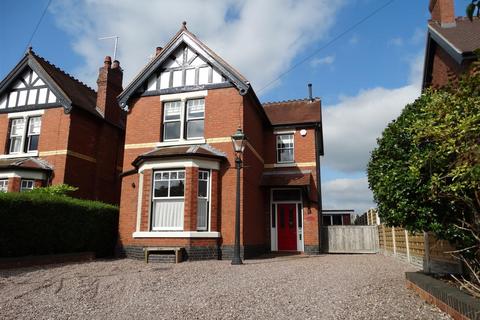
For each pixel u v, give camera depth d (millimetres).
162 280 8211
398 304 5645
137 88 15266
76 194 17125
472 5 3045
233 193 13375
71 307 6098
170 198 13078
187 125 14758
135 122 15148
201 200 13195
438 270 8414
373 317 5059
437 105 5691
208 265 10883
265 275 8688
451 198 5695
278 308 5711
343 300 6059
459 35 12305
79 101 18266
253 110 16141
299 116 18891
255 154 16141
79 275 9078
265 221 17078
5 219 10273
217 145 13969
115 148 20000
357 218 28984
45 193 12469
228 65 14344
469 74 5336
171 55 15430
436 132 5402
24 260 10508
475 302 4258
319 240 17047
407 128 6215
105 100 19516
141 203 13383
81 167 17609
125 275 8984
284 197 17312
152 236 12812
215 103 14414
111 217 14508
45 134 17438
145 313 5668
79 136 17688
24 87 18391
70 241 12289
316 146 18188
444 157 5582
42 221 11312
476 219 5371
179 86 15008
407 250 11578
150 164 13344
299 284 7516
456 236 5969
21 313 5762
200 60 15047
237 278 8320
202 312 5598
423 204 6102
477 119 4836
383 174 6656
